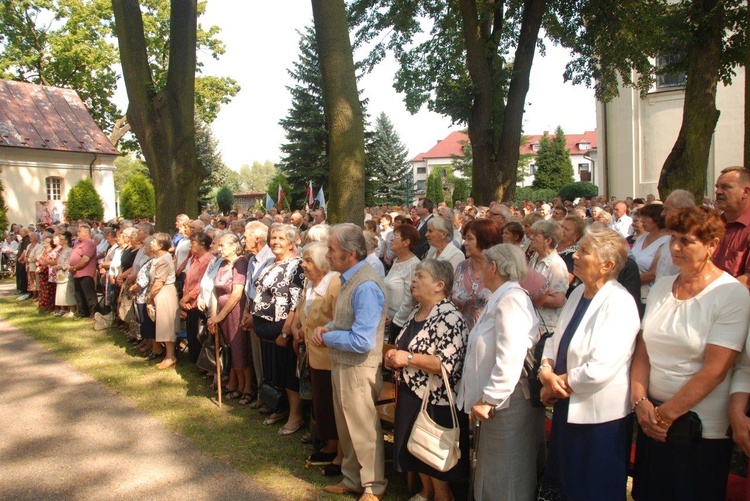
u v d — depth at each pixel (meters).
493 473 3.13
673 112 20.64
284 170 33.97
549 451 2.97
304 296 4.38
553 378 2.82
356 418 3.55
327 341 3.52
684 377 2.58
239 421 5.09
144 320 6.93
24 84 29.22
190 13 10.06
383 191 52.03
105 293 9.04
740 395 2.52
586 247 2.81
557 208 9.07
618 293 2.79
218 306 5.61
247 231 5.28
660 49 13.09
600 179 23.22
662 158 20.97
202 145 41.41
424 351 3.29
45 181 27.61
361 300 3.50
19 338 8.50
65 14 30.88
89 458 4.36
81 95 33.44
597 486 2.73
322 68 6.92
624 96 21.61
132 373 6.58
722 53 11.88
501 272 3.12
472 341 3.17
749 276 3.16
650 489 2.76
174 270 6.86
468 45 14.35
